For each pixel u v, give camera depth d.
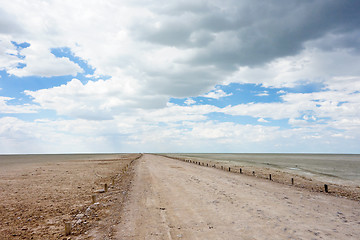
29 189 18.25
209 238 7.03
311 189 17.06
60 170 36.66
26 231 8.30
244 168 39.94
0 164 58.59
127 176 25.62
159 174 26.55
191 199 12.66
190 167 38.34
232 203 11.62
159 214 9.83
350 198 13.73
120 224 8.65
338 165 56.91
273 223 8.40
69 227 7.88
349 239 6.91
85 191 17.02
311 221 8.65
